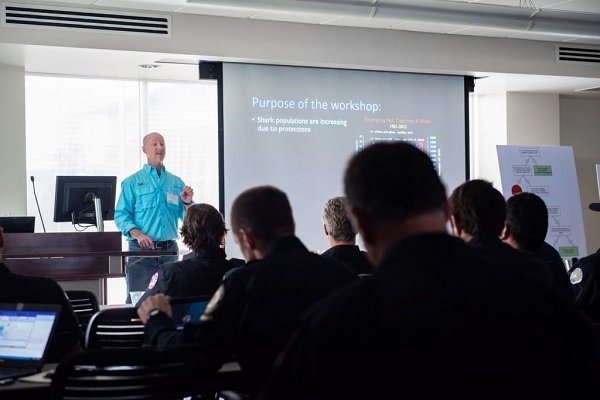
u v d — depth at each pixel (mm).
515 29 7121
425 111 8359
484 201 2715
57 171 7801
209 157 8484
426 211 1157
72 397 2396
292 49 7469
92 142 7957
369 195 1159
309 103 7914
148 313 2658
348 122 8070
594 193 10234
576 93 9703
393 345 1055
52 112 7793
